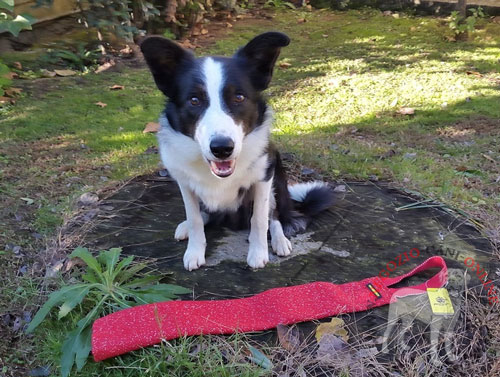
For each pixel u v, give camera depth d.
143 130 1.18
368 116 1.24
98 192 0.90
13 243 0.77
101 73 1.55
